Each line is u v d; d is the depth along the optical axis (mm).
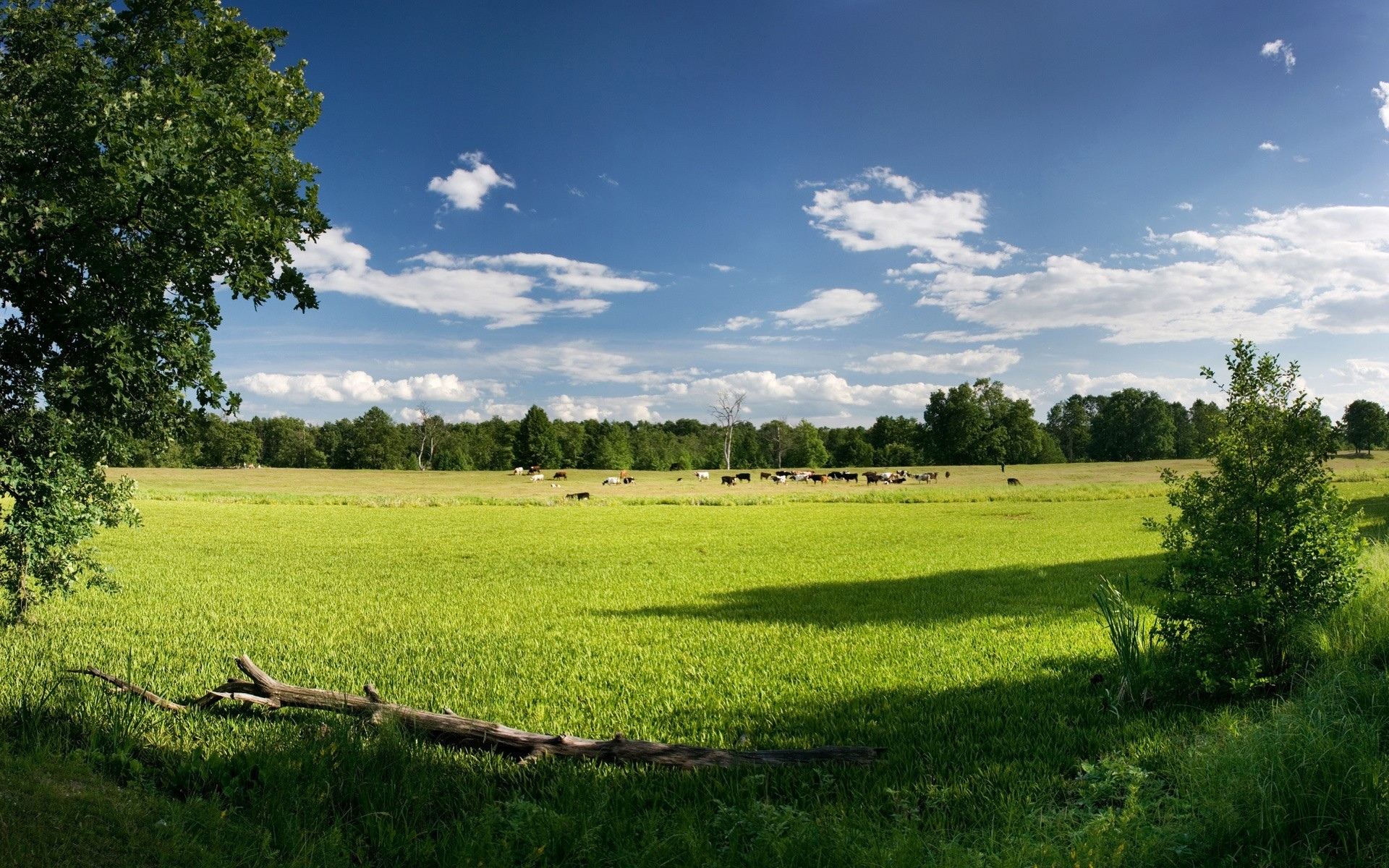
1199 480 8188
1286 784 4824
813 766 6258
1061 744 6691
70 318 9664
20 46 10289
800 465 149000
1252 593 7477
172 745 6418
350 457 137750
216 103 9289
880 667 10141
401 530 33750
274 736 6555
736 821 5000
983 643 11562
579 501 54750
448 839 4945
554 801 5641
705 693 8969
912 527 35469
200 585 17703
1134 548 25312
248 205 9500
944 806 5453
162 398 10734
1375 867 4223
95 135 8938
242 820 5066
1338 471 64375
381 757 6070
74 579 12133
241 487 68438
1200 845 4426
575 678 9695
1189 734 6523
